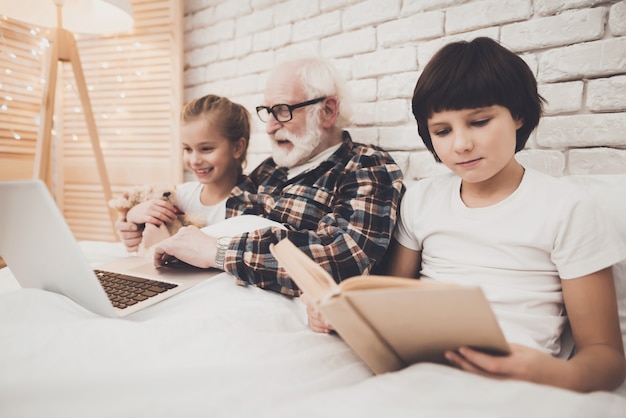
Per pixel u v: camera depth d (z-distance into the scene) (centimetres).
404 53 125
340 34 140
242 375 51
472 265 75
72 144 201
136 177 191
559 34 99
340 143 125
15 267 78
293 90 115
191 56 185
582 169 97
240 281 87
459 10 114
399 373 48
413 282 42
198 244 92
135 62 188
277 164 126
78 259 64
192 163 130
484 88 66
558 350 68
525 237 70
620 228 75
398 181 100
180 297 81
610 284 64
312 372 56
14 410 42
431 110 71
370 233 90
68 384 45
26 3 158
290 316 77
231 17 170
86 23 170
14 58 177
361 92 136
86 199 200
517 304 69
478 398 41
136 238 120
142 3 185
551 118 101
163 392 47
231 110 134
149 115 187
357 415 39
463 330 44
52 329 58
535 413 39
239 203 124
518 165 77
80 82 166
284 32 154
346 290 43
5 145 177
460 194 81
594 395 45
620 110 92
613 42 92
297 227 103
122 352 54
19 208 66
